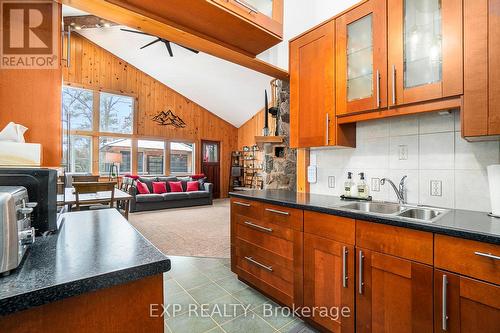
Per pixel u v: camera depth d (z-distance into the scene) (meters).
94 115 6.18
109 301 0.65
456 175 1.57
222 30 1.57
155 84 7.16
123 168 6.71
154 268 0.69
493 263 0.96
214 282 2.29
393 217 1.27
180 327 1.65
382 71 1.60
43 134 1.15
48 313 0.57
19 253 0.66
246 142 8.70
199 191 6.83
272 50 2.72
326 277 1.52
